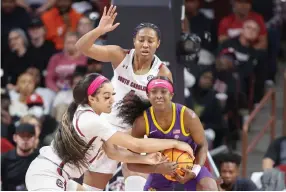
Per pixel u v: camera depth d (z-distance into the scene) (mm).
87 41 10266
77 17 20766
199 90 18234
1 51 20172
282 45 23047
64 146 9539
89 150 9625
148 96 9859
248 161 18875
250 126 19969
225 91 18609
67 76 19141
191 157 9891
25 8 21250
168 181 10516
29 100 18109
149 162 9680
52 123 17156
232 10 21641
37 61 20203
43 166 9625
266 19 22094
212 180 10266
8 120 17844
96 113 9664
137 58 10625
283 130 18922
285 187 15188
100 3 19891
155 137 10023
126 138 9508
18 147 14984
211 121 18000
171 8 12531
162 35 12617
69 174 9734
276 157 16250
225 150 15398
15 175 14938
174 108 9945
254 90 19984
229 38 19875
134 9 12516
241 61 19609
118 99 10805
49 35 20500
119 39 12570
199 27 20719
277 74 21953
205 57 19609
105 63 12742
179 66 12930
